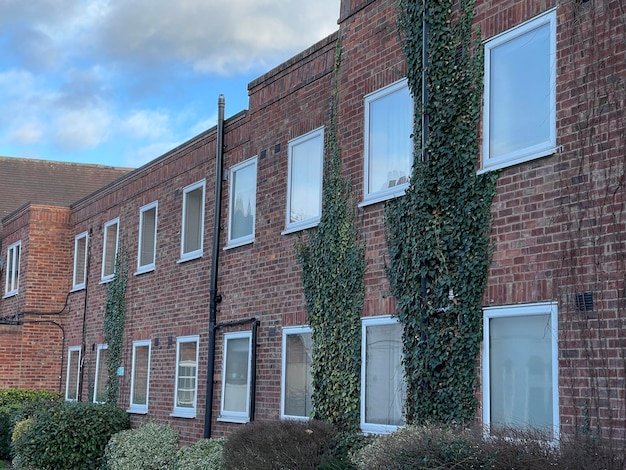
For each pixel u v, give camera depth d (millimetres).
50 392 22984
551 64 8617
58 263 24031
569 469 6777
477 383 9109
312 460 10328
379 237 11023
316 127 12773
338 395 11469
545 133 8695
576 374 7918
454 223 9625
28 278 23672
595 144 8031
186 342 16359
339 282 11672
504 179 9062
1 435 19922
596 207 7941
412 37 10625
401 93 10984
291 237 13117
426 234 9945
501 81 9320
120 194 20578
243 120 15055
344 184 11836
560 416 8023
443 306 9617
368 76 11625
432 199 9938
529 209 8695
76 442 16625
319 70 12828
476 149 9484
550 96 8602
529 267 8609
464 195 9508
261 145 14359
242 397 14195
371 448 9266
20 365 23266
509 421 8695
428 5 10320
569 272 8133
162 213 18109
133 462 14992
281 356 13086
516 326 8766
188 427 15742
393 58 11141
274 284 13492
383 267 10867
